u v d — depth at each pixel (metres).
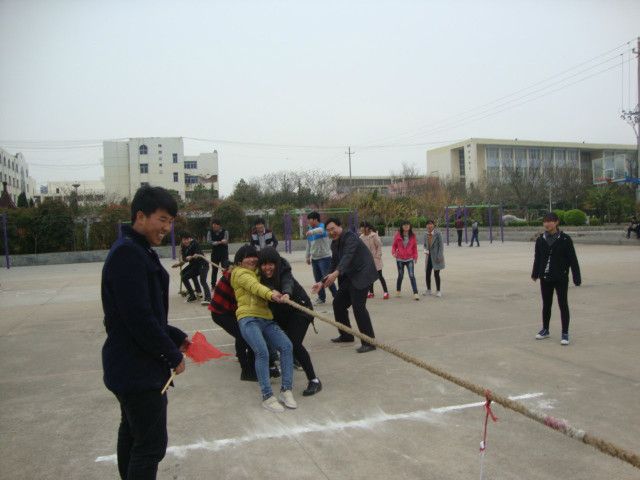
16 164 71.81
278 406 4.25
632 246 21.39
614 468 3.21
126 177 66.38
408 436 3.72
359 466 3.29
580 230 32.31
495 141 84.19
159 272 2.61
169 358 2.47
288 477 3.17
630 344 6.07
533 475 3.13
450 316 7.98
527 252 20.33
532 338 6.47
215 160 73.19
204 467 3.33
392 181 68.19
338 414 4.16
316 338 6.77
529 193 46.47
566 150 88.94
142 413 2.48
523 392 4.54
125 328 2.47
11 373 5.58
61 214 23.94
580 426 3.80
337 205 31.73
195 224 26.67
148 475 2.49
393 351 3.21
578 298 9.25
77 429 4.03
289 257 21.61
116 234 24.58
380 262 9.87
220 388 4.89
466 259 17.64
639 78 28.69
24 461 3.49
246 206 30.62
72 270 18.86
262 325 4.55
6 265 20.88
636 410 4.09
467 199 48.38
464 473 3.17
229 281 5.08
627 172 48.75
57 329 7.89
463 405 4.29
